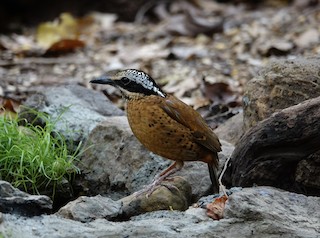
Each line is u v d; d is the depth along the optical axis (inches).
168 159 418.3
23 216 331.3
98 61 725.3
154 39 810.2
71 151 452.8
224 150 423.5
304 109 372.5
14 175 405.1
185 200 370.9
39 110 475.8
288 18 822.5
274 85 415.5
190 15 824.9
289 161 383.6
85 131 461.4
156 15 911.0
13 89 624.4
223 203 347.3
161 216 347.3
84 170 440.5
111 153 438.0
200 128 376.8
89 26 853.8
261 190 354.0
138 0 924.0
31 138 424.2
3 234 306.8
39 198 335.3
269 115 414.0
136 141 431.5
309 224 334.0
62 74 682.8
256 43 740.7
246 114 428.5
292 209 344.2
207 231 324.2
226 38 785.6
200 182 405.1
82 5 934.4
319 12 821.9
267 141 377.7
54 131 453.4
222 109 543.5
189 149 377.7
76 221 335.9
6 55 741.9
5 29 908.6
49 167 414.6
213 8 926.4
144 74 376.2
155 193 364.5
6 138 417.1
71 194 424.8
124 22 925.2
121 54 742.5
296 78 410.9
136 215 359.3
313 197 356.5
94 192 435.2
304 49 708.7
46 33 824.3
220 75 654.5
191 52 723.4
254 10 924.0
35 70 695.7
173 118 372.5
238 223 330.0
